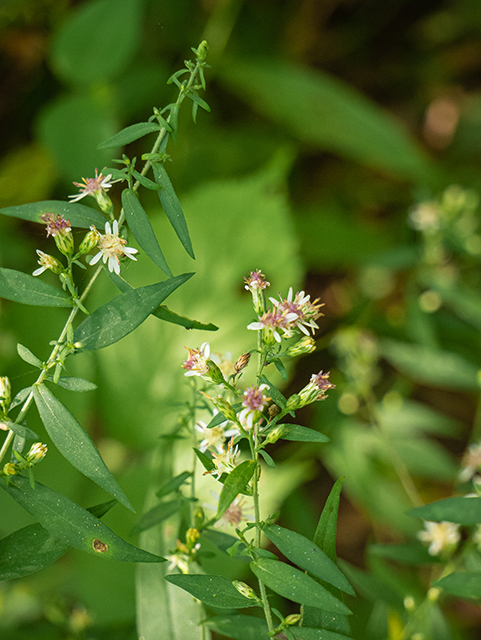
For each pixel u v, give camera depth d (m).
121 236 0.40
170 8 0.96
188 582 0.39
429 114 1.15
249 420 0.39
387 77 1.14
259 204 0.73
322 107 0.92
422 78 1.14
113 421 0.67
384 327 0.83
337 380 0.77
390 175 1.02
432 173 0.95
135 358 0.68
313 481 0.82
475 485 0.43
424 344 0.69
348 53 1.11
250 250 0.71
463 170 1.03
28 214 0.40
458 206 0.76
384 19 1.10
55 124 0.77
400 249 0.77
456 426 0.88
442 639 0.47
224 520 0.43
